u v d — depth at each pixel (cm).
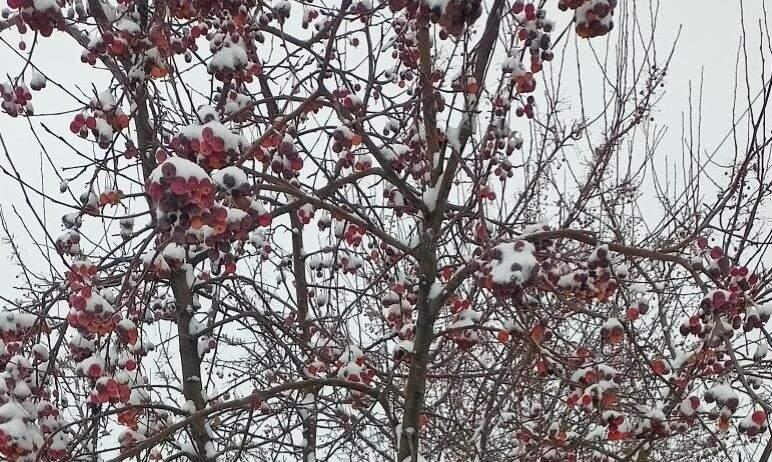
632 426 425
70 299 394
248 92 524
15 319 448
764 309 370
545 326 400
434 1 297
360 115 452
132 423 443
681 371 441
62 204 445
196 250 577
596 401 385
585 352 416
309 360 524
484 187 443
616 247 386
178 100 423
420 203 451
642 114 575
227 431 622
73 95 432
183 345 589
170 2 392
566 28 381
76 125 436
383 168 434
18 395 420
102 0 478
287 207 433
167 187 276
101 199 441
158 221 291
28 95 428
